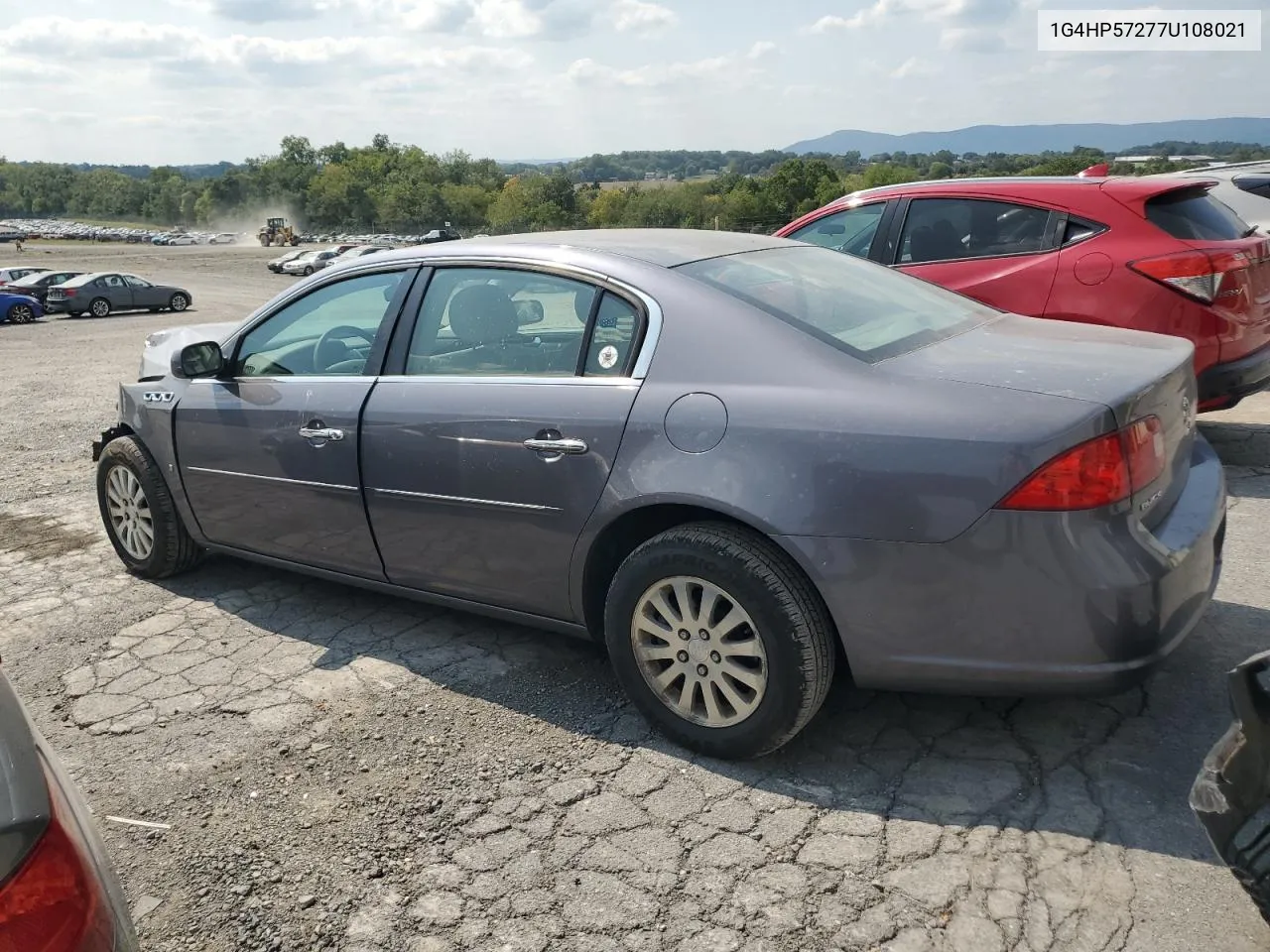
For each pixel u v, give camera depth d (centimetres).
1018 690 265
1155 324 526
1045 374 275
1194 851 251
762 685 288
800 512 273
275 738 332
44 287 3156
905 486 262
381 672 376
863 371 284
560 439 317
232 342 432
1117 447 252
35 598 471
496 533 340
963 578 259
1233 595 396
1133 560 253
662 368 307
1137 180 557
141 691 371
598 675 366
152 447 458
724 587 286
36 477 720
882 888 245
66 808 163
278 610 442
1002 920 232
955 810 273
